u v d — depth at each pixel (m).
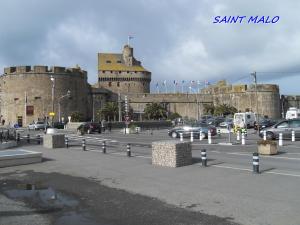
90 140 36.16
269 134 30.77
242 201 9.61
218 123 59.59
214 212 8.80
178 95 119.31
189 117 119.50
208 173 13.78
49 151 24.22
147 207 9.55
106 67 129.00
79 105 102.81
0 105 103.25
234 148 24.02
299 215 8.23
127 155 20.41
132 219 8.53
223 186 11.48
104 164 17.44
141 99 115.00
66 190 12.05
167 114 111.81
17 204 10.32
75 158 20.16
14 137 35.59
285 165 15.51
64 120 94.50
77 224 8.28
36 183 13.52
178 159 15.62
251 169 14.33
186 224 8.00
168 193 10.98
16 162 18.22
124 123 65.19
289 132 30.09
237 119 50.25
